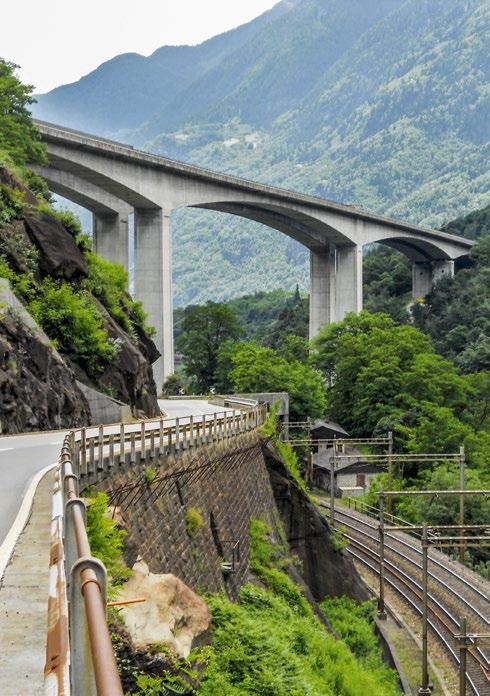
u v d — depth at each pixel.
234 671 24.08
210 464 35.25
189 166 114.62
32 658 8.20
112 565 18.38
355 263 166.00
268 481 50.06
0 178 54.28
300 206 144.50
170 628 17.30
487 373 113.50
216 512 35.09
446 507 73.56
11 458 27.59
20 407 38.84
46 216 54.50
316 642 34.31
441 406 100.81
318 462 95.31
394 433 97.19
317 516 54.16
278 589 38.78
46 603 10.34
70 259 54.75
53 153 95.06
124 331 60.97
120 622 16.16
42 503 18.44
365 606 52.81
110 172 102.88
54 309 50.38
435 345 164.75
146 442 30.73
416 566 61.31
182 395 101.06
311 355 123.94
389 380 101.56
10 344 40.28
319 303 165.62
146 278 112.44
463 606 53.25
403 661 46.84
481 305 178.25
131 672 15.75
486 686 43.56
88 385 51.34
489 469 85.62
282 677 24.75
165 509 28.44
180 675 17.08
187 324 118.75
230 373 102.88
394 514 81.94
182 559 29.05
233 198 127.56
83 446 22.36
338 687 33.00
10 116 71.38
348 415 106.19
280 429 65.38
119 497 24.59
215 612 26.91
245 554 38.91
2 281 44.78
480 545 45.22
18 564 12.55
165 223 113.38
